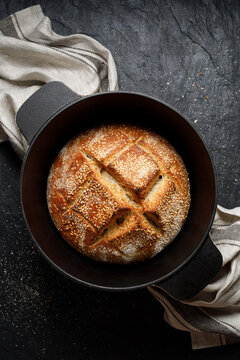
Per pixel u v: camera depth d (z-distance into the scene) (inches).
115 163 25.4
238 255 29.7
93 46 30.8
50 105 25.4
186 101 32.0
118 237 25.6
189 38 31.9
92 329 32.0
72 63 30.7
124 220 25.8
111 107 26.5
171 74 32.0
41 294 31.9
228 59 32.0
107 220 25.3
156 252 26.7
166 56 32.0
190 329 31.0
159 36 32.0
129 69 31.9
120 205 25.2
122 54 31.9
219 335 31.9
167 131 27.4
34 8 30.7
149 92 31.9
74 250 27.4
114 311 32.0
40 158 26.2
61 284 31.9
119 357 31.9
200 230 25.9
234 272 29.5
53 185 26.6
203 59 31.9
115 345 32.0
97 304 32.0
